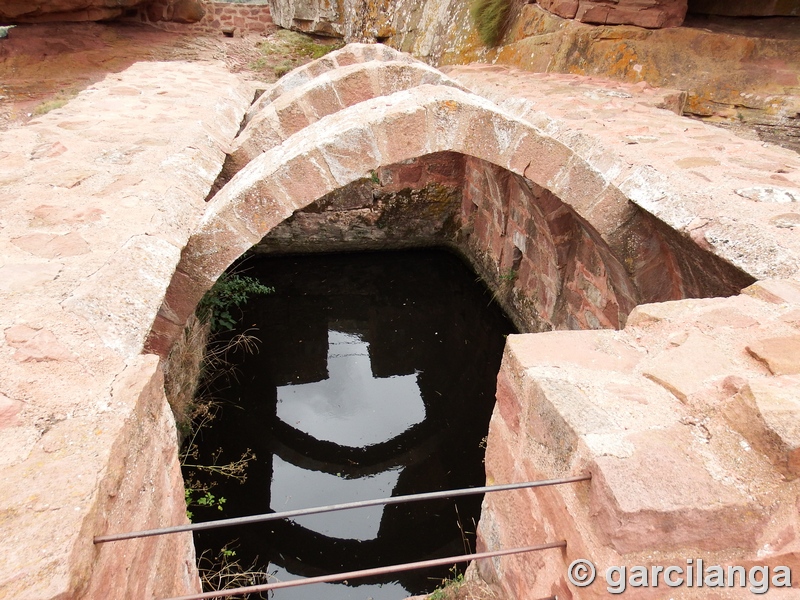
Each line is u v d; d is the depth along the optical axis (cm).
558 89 545
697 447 135
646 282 358
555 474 154
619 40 607
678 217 284
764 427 128
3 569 101
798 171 324
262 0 1032
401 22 972
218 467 436
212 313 586
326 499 426
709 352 171
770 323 186
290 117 449
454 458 467
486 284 705
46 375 154
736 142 386
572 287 500
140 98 510
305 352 623
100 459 127
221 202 319
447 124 342
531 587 181
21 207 260
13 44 811
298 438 492
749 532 124
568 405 149
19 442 131
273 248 768
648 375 164
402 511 414
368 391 562
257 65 935
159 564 166
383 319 697
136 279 212
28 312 178
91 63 855
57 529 109
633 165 336
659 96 523
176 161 342
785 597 121
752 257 239
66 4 859
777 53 549
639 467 128
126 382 156
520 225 586
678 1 603
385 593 353
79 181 297
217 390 527
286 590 354
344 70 472
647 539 123
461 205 776
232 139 462
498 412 198
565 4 654
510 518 195
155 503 161
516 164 356
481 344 647
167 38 979
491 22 761
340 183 337
